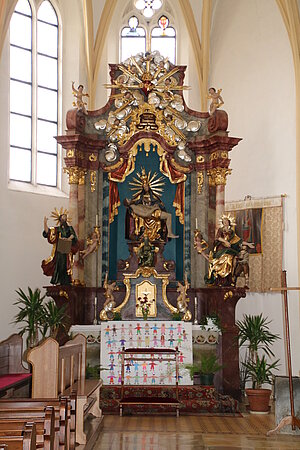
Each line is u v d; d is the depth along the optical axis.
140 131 18.58
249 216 19.14
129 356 15.91
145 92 18.75
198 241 18.05
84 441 10.86
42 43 20.55
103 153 18.56
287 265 18.27
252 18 20.09
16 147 19.42
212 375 15.89
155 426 13.08
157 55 18.78
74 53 20.98
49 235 16.70
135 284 17.78
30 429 5.50
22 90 19.77
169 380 15.67
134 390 15.25
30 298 15.91
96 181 18.42
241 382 17.44
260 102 19.64
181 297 17.53
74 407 9.16
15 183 19.06
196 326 16.61
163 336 16.19
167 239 18.36
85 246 18.17
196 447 11.04
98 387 13.51
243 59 20.30
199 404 14.76
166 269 18.03
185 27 22.12
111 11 21.11
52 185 20.42
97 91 21.41
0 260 18.03
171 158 18.59
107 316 17.64
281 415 12.55
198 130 18.75
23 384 13.94
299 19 18.62
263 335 16.05
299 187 17.94
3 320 18.00
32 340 15.69
